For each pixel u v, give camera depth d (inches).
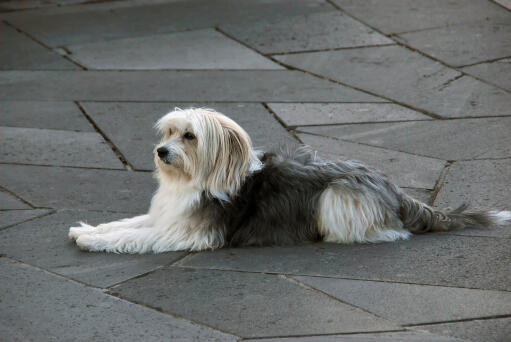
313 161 324.2
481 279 275.4
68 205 358.9
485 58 552.1
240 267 291.0
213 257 301.3
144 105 488.1
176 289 274.1
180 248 308.3
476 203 349.4
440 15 649.0
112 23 661.3
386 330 241.9
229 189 304.8
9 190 375.9
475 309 253.9
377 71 537.3
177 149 294.7
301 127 450.3
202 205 308.5
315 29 625.6
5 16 691.4
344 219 306.2
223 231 310.8
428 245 306.7
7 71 555.5
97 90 515.5
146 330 246.2
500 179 373.4
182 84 521.7
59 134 446.9
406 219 321.1
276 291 270.4
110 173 395.5
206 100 493.4
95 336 243.3
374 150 414.9
